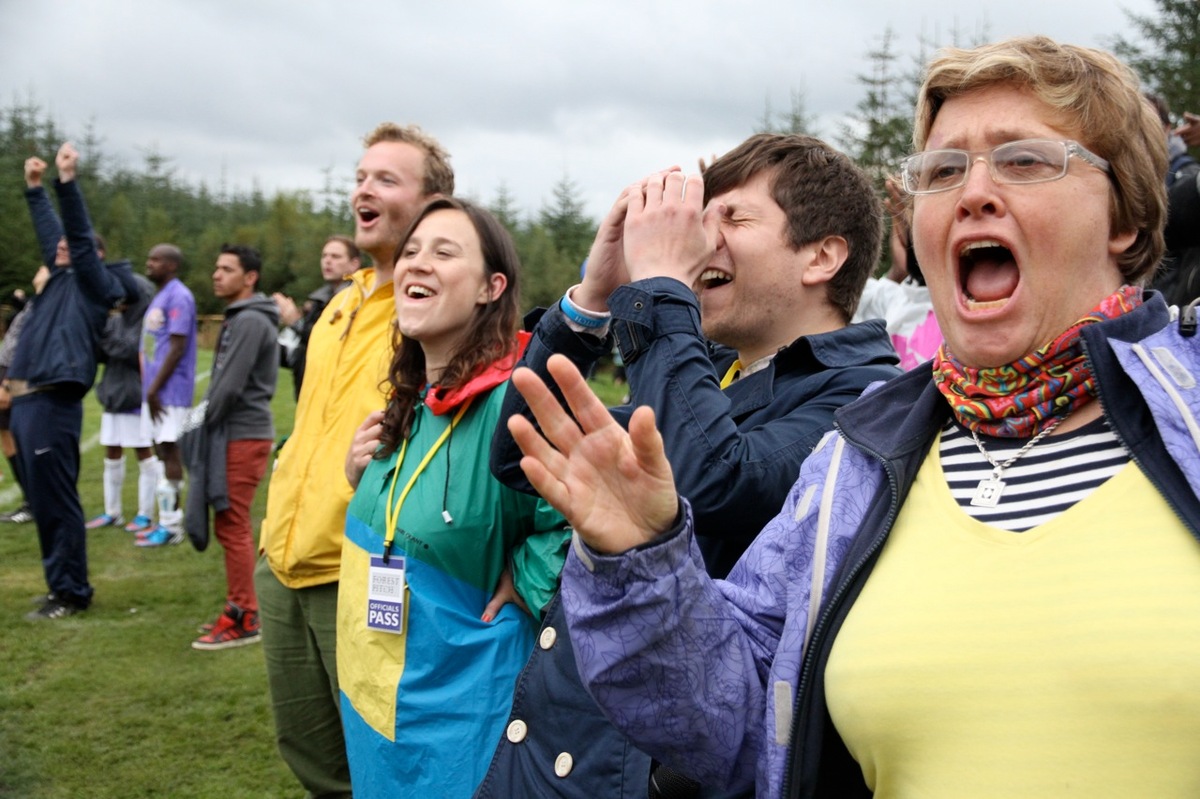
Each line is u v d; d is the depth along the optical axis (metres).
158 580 6.18
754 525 1.57
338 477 2.86
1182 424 0.98
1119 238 1.16
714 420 1.54
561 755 1.69
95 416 15.16
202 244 57.62
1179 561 0.95
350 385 2.95
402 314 2.45
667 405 1.56
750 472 1.53
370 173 3.15
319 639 2.93
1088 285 1.12
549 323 1.89
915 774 1.04
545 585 2.14
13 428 5.38
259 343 4.92
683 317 1.61
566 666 1.73
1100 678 0.94
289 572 2.91
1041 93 1.12
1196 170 2.58
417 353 2.52
